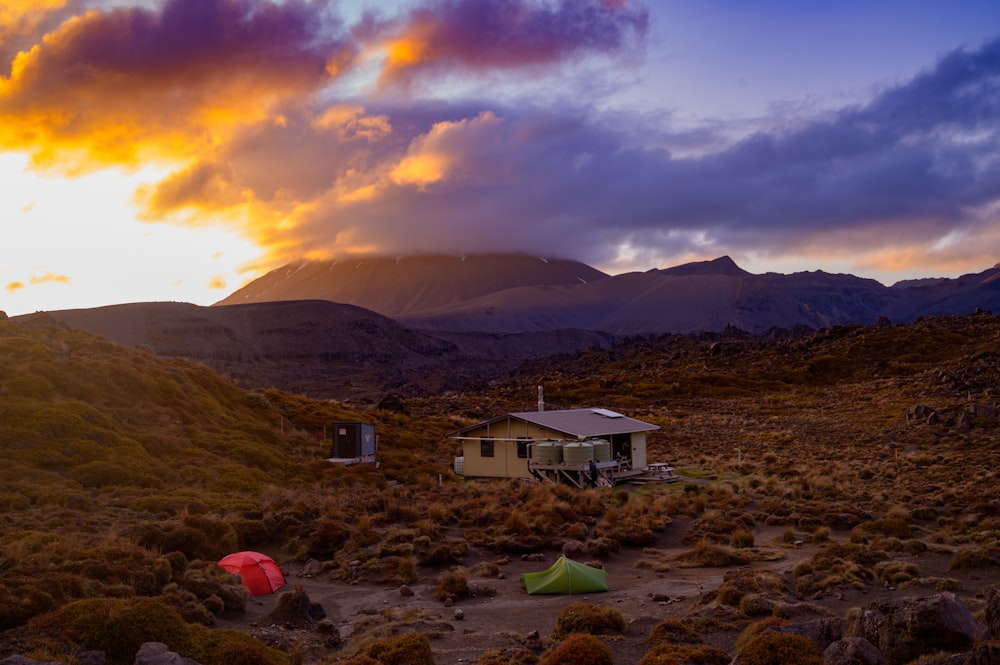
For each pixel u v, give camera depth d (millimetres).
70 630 15070
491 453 51594
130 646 15016
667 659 14266
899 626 12781
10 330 57469
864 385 118000
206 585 20984
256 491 40969
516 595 23641
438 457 63781
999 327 154500
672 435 80500
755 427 85188
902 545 26938
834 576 22094
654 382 137125
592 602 22375
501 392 141375
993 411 73938
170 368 62438
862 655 11422
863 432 75812
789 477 49250
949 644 12320
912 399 97562
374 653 15977
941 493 39156
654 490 45750
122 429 46844
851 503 37875
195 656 15164
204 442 49188
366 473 49188
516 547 29469
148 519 31188
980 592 20656
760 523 34625
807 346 159875
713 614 19016
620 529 31656
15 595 16734
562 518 34062
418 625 19625
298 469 49219
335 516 32438
